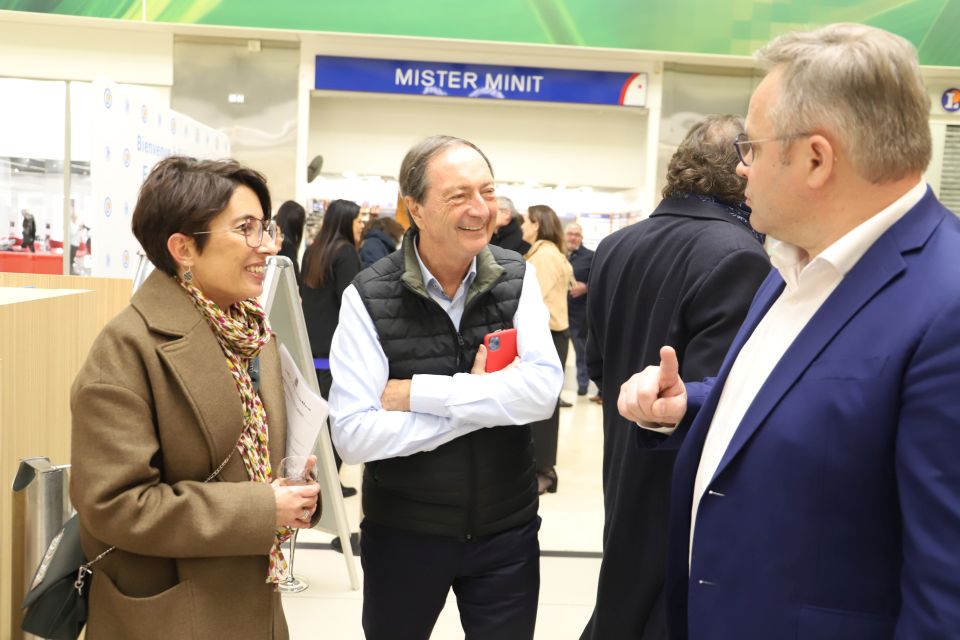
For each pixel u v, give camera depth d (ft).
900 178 3.56
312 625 10.20
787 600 3.62
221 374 4.63
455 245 6.01
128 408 4.33
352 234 14.51
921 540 3.12
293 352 9.65
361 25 23.38
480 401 5.90
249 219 4.66
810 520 3.56
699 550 3.97
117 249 11.59
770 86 3.75
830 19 23.72
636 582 6.36
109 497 4.25
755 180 3.84
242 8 23.22
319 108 25.99
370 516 6.41
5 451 5.40
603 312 7.19
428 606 6.36
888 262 3.53
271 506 4.49
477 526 6.23
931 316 3.29
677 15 23.80
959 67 23.82
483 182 5.96
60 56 23.91
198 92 24.50
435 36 23.56
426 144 6.09
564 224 26.94
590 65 25.20
